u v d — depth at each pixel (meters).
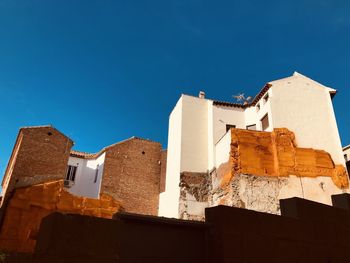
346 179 22.56
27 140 25.88
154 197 30.22
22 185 20.30
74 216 4.62
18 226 18.28
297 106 24.48
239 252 5.70
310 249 6.77
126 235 5.97
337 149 23.66
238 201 20.52
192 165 25.98
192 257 6.14
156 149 32.47
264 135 22.91
